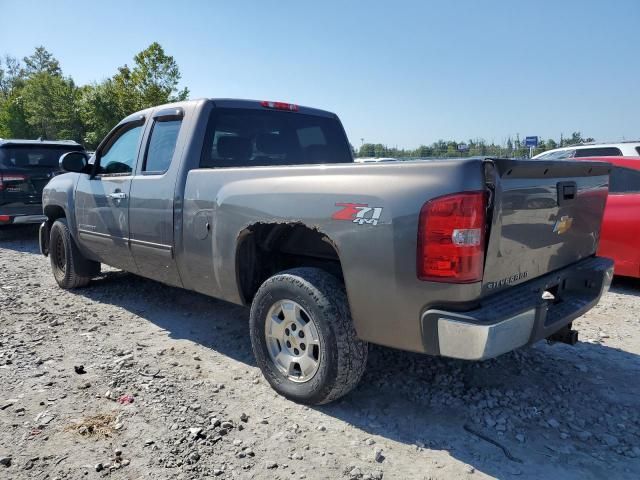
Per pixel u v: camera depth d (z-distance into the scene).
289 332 3.33
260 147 4.57
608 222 5.98
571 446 2.86
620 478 2.59
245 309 5.30
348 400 3.36
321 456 2.75
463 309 2.58
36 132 54.75
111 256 5.12
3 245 9.72
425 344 2.71
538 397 3.40
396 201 2.67
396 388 3.53
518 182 2.72
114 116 36.53
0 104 64.94
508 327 2.57
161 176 4.27
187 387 3.51
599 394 3.47
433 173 2.60
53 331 4.61
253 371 3.80
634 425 3.09
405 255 2.64
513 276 2.87
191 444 2.83
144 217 4.43
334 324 3.00
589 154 9.86
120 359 3.97
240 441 2.86
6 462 2.64
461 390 3.50
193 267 4.02
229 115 4.36
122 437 2.89
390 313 2.78
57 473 2.57
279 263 3.92
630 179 5.88
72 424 3.01
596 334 4.60
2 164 9.25
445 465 2.68
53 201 6.01
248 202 3.42
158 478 2.54
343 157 5.36
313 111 5.13
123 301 5.59
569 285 3.47
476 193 2.50
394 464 2.69
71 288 6.05
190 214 3.93
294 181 3.19
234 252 3.57
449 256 2.52
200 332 4.63
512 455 2.77
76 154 5.24
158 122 4.59
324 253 3.68
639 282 6.37
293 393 3.26
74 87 49.28
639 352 4.19
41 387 3.48
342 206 2.89
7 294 5.83
